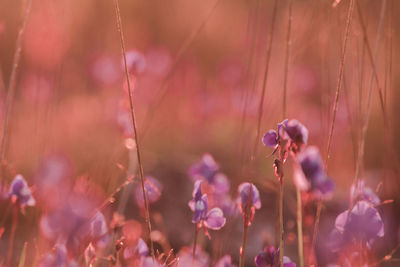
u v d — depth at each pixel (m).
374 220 2.49
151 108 4.08
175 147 7.91
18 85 6.30
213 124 8.30
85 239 2.03
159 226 5.09
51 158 3.77
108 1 8.50
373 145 7.61
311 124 7.62
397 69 7.73
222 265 3.09
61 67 4.63
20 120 5.93
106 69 7.43
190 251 3.01
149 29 8.85
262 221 5.20
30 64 5.83
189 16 9.26
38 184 3.49
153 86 7.84
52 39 4.60
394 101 7.52
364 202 2.53
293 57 3.71
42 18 4.66
